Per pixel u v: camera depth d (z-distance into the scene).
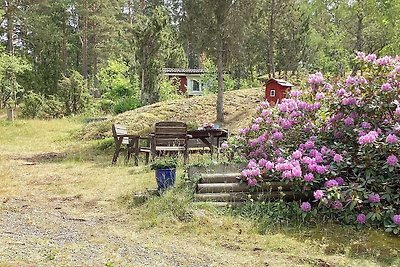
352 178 5.30
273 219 5.11
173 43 19.22
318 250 4.25
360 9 17.70
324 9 21.86
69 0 34.53
